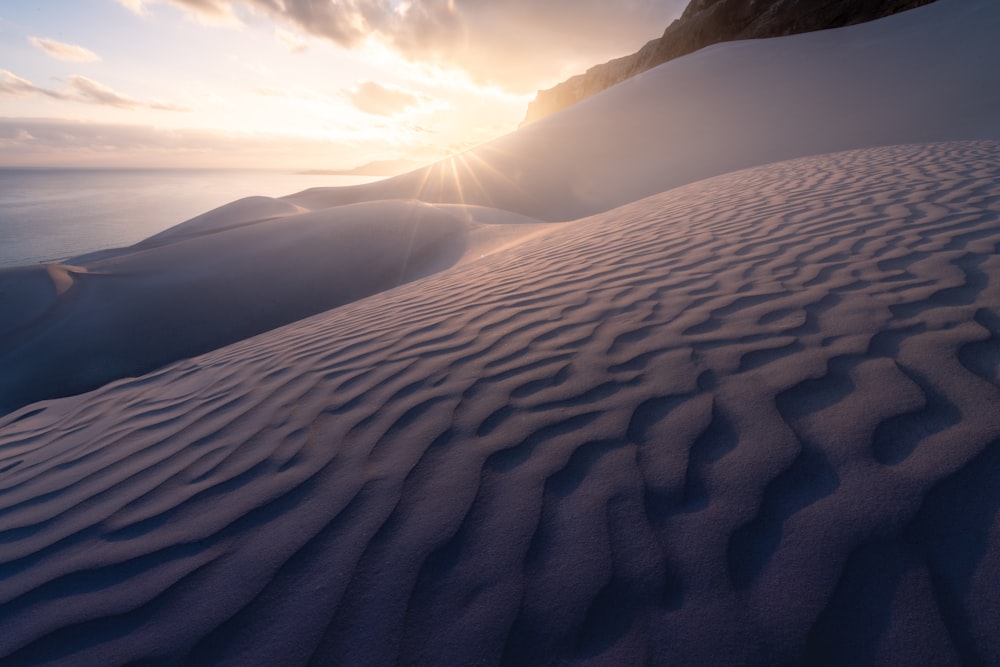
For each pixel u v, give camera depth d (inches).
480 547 49.6
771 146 629.9
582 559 46.5
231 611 47.4
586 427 64.5
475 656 40.4
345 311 187.6
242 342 179.2
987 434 50.3
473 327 109.6
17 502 77.2
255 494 64.3
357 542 52.8
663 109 843.4
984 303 75.5
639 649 38.7
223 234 485.7
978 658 34.3
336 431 75.8
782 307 88.5
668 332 87.3
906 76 659.4
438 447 66.2
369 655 41.6
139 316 359.6
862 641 36.4
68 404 137.7
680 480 53.1
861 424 55.4
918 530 42.6
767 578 41.7
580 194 725.9
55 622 49.8
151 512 65.4
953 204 133.2
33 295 374.9
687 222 182.1
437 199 835.4
